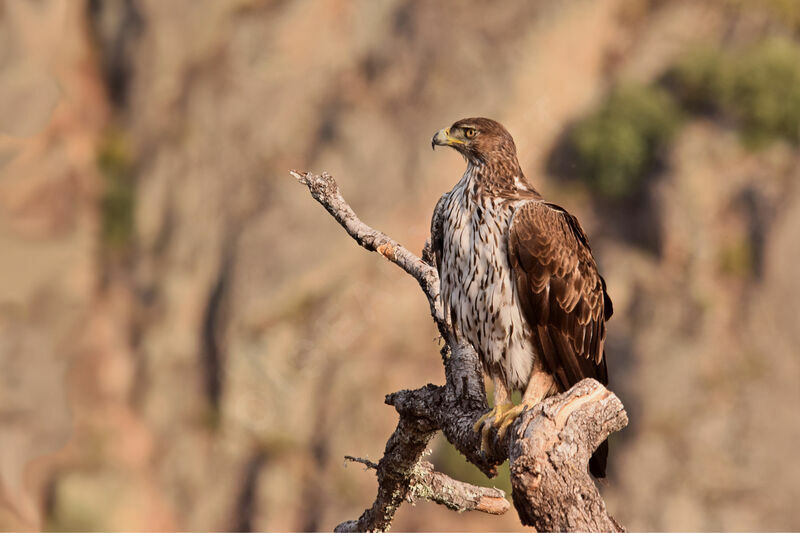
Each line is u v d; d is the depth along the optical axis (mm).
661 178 24078
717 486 20516
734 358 21641
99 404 25719
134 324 26766
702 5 27469
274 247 25438
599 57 27281
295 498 23000
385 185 25844
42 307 26828
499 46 26828
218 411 24500
